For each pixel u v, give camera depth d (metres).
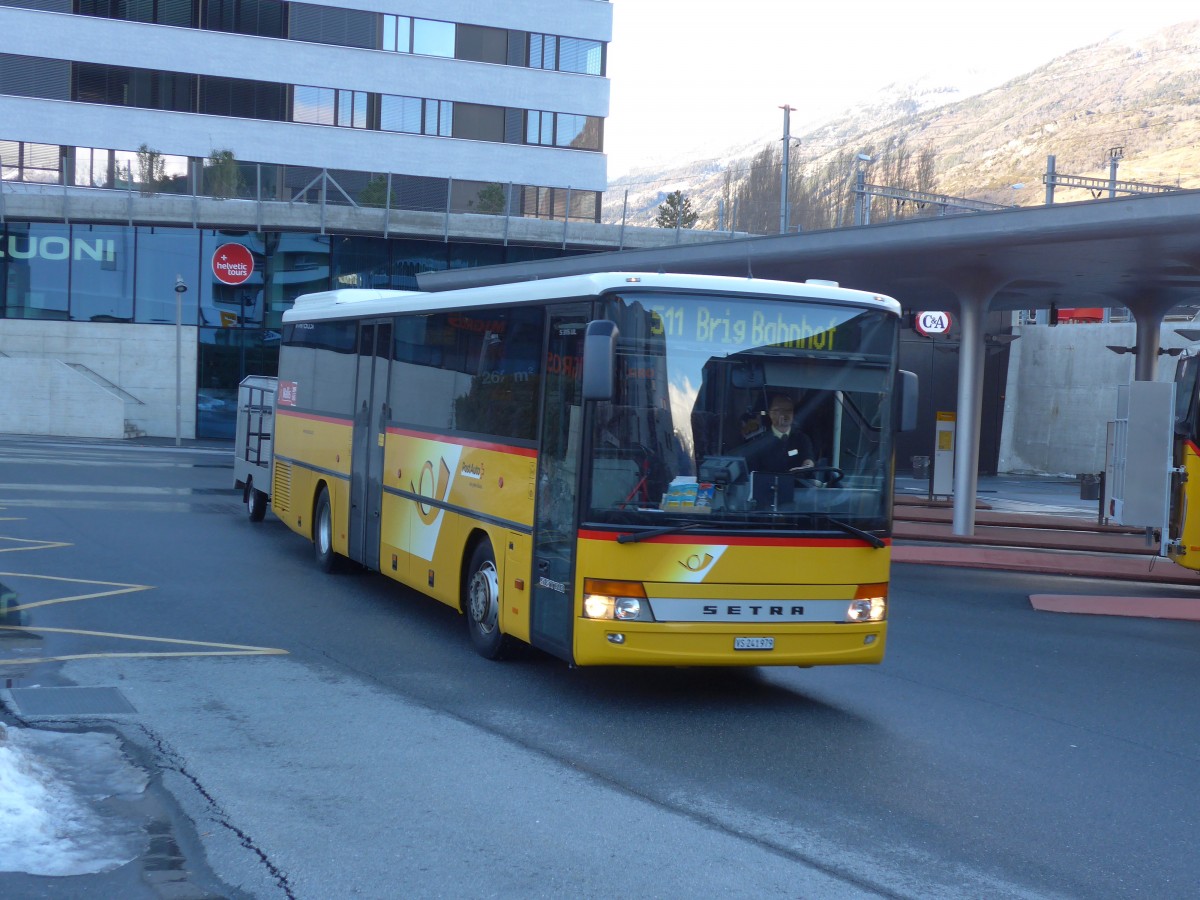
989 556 20.08
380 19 49.06
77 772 6.66
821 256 21.31
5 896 4.96
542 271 26.91
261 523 19.72
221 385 43.03
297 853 5.62
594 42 51.44
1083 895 5.50
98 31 46.62
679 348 8.64
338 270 42.91
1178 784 7.44
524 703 8.81
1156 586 18.30
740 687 9.68
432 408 11.59
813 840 6.09
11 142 46.12
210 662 9.70
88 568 14.28
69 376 41.22
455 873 5.46
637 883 5.42
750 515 8.63
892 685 10.07
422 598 13.32
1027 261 20.78
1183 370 16.98
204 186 42.06
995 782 7.30
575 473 8.62
